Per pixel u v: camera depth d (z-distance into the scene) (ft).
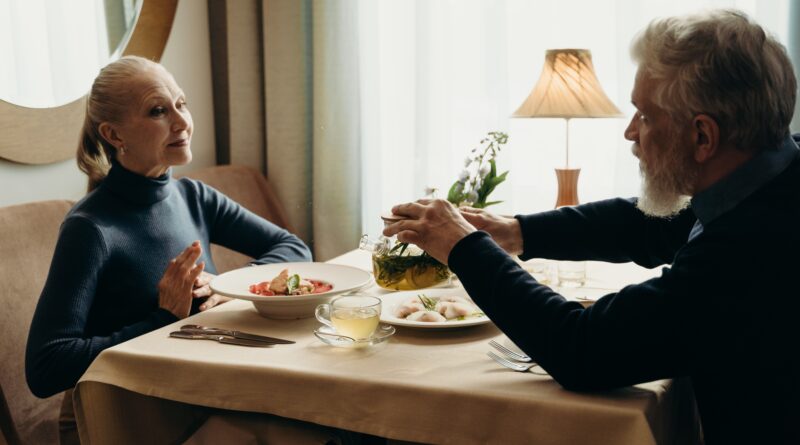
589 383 3.21
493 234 4.64
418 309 4.45
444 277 5.16
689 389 3.93
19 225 6.03
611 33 8.21
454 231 3.69
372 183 9.24
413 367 3.67
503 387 3.37
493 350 3.95
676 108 3.12
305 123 9.29
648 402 3.17
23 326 5.80
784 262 2.94
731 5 7.57
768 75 3.01
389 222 3.99
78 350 4.61
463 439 3.33
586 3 8.26
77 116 7.39
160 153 5.45
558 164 8.62
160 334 4.29
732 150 3.13
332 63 8.95
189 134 5.63
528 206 8.80
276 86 9.20
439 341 4.12
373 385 3.46
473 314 4.37
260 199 9.02
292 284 4.65
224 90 9.73
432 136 8.84
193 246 5.12
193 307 5.63
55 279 4.91
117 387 4.05
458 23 8.66
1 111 6.57
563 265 5.28
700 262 3.02
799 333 2.99
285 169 9.30
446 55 8.71
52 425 5.93
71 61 7.33
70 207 6.57
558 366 3.26
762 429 3.10
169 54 8.81
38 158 6.96
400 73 8.99
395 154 9.16
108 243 5.15
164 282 5.10
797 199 3.03
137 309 5.30
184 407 4.37
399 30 8.91
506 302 3.42
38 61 6.94
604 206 4.65
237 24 9.21
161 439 4.23
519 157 8.73
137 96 5.36
